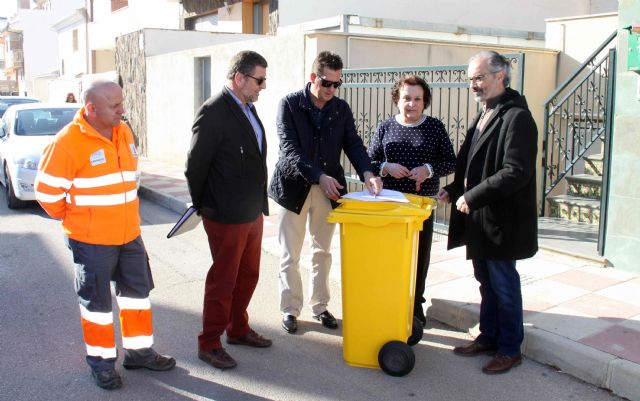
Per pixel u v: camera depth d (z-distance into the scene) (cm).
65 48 3127
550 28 973
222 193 378
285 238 450
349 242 379
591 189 757
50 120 1014
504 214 369
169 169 1270
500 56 371
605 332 411
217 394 365
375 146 450
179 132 1288
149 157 1453
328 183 405
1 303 516
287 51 866
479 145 377
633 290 494
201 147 370
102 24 2498
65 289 552
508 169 355
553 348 397
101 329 368
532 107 948
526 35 1184
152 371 392
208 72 1180
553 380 383
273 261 640
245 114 386
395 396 363
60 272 604
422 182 438
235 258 388
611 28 901
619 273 538
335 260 614
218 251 388
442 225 703
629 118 527
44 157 354
